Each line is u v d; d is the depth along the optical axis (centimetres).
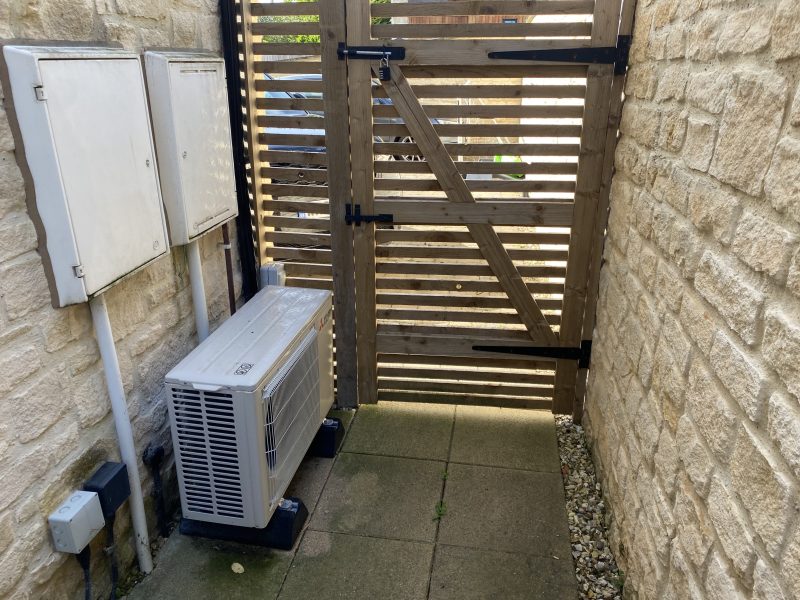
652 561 192
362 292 321
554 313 321
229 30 273
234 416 214
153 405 236
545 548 245
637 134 237
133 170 196
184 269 252
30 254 166
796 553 105
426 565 236
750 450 125
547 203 293
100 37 188
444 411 343
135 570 231
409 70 278
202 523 246
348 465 296
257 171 303
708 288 152
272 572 233
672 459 177
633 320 230
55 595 187
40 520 177
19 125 156
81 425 192
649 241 213
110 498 198
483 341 325
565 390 329
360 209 303
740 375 131
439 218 301
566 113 279
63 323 181
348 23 271
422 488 280
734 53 142
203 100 239
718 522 140
